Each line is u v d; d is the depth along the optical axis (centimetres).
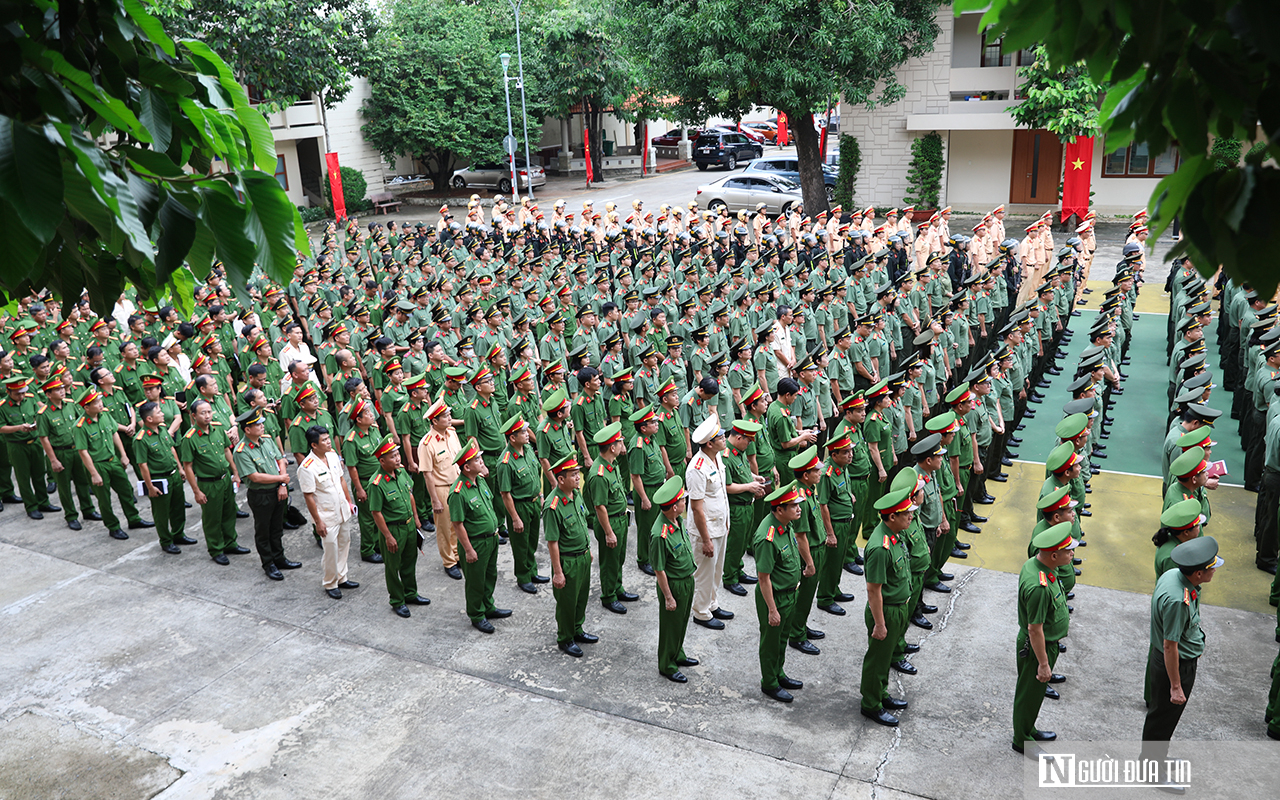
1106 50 224
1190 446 858
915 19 2548
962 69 3009
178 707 777
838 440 883
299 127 3578
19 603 970
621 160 5181
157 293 343
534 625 906
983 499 1168
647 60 2709
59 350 1304
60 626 919
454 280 1911
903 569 709
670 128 5794
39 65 246
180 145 306
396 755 705
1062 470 812
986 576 980
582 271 1772
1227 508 1116
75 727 752
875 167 3247
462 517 858
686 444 1095
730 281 1739
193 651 867
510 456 947
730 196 3366
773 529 743
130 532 1160
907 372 1192
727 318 1511
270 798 660
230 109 314
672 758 690
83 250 319
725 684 792
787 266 1814
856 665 821
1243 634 845
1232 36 194
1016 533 1082
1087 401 1037
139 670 836
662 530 767
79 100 263
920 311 1670
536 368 1471
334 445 1207
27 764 706
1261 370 1101
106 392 1172
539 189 4366
